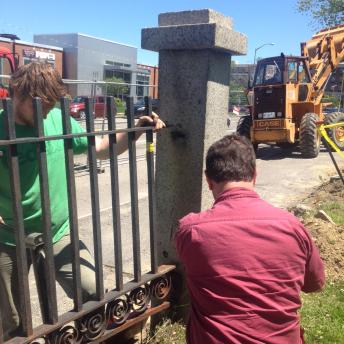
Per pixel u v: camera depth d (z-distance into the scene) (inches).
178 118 130.0
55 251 108.8
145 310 119.4
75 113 529.3
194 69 126.6
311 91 549.6
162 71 130.5
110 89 623.5
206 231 79.6
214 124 131.3
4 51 587.8
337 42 575.2
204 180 130.5
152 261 120.7
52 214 105.9
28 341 88.4
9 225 104.3
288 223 80.0
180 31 124.4
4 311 108.3
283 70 514.9
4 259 105.4
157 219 137.2
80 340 101.2
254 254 77.4
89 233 243.8
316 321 148.6
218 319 77.2
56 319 94.4
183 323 135.7
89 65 1662.2
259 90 524.7
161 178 135.0
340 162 495.2
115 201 105.4
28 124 100.6
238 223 79.1
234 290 76.8
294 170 442.3
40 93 95.9
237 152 84.7
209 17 123.0
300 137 520.4
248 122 552.1
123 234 241.8
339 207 281.0
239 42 131.0
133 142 109.3
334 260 190.5
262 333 76.0
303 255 80.7
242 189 83.2
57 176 106.2
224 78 133.1
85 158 434.0
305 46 588.4
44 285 103.5
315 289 88.9
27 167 101.3
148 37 129.5
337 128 543.5
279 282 77.5
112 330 108.3
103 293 103.8
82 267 107.3
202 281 79.2
